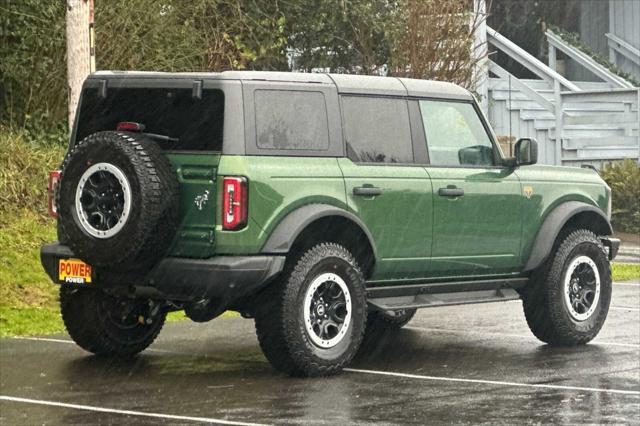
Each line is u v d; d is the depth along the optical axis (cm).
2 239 1516
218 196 997
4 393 941
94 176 1002
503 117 2816
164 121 1035
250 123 1012
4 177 1641
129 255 990
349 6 2288
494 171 1190
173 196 1000
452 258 1149
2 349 1152
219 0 2128
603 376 1053
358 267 1057
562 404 926
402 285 1132
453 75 2341
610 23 3203
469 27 2388
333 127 1070
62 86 1839
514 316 1457
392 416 870
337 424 841
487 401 934
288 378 1026
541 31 3181
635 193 2558
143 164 988
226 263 986
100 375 1028
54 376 1020
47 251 1068
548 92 2928
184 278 998
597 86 3089
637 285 1781
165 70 1945
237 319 1392
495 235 1183
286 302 1008
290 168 1027
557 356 1168
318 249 1030
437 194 1132
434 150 1148
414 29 2316
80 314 1101
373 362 1126
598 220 1283
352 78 1100
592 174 1289
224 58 2122
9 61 1780
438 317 1450
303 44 2325
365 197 1076
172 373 1045
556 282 1220
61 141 1834
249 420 850
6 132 1775
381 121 1111
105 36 1852
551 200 1230
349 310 1048
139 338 1127
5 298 1356
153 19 1916
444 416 873
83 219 1004
